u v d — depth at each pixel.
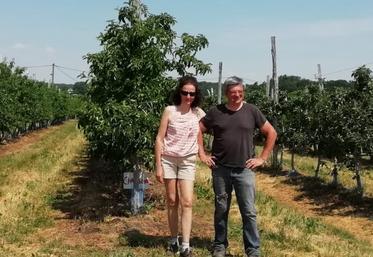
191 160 6.38
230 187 6.34
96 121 9.52
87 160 20.19
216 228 6.45
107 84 10.08
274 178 21.19
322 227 11.22
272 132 6.25
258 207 11.96
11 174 16.14
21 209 10.71
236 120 6.18
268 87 33.62
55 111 47.91
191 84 6.30
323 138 18.23
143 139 9.41
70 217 10.12
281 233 8.64
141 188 10.03
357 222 14.09
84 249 7.35
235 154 6.20
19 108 31.47
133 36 9.89
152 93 9.73
